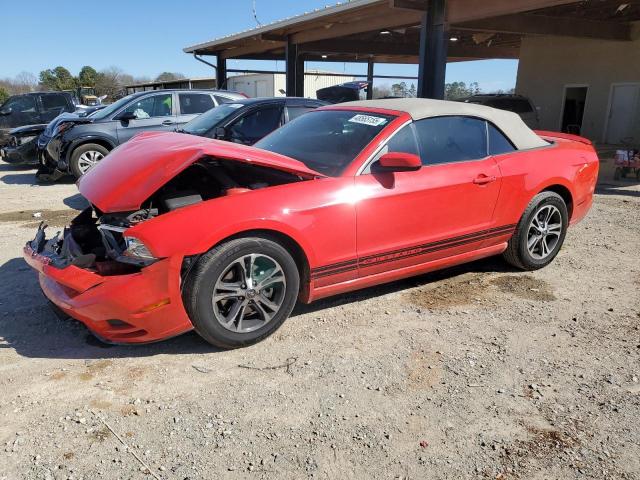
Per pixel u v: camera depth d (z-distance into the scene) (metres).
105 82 75.25
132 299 3.08
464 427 2.72
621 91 17.69
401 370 3.23
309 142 4.29
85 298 3.13
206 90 10.75
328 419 2.77
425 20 12.19
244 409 2.84
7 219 7.01
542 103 20.52
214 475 2.37
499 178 4.39
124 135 9.91
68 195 8.88
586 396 2.99
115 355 3.38
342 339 3.61
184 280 3.19
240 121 7.54
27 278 4.71
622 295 4.39
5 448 2.52
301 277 3.67
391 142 3.94
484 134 4.50
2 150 12.00
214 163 3.97
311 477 2.37
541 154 4.77
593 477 2.38
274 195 3.43
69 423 2.71
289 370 3.22
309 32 18.33
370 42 21.97
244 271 3.34
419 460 2.48
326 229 3.56
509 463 2.47
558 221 4.95
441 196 4.05
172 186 3.91
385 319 3.92
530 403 2.92
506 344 3.56
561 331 3.75
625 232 6.33
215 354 3.40
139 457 2.48
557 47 19.61
